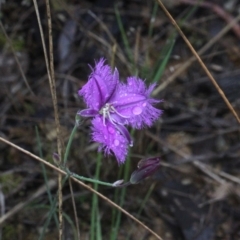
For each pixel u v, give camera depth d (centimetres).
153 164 36
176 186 47
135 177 36
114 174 46
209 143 49
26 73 50
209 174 48
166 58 45
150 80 48
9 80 49
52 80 36
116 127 35
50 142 48
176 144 49
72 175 37
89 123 48
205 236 46
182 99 50
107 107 36
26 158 47
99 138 35
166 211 47
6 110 48
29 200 45
